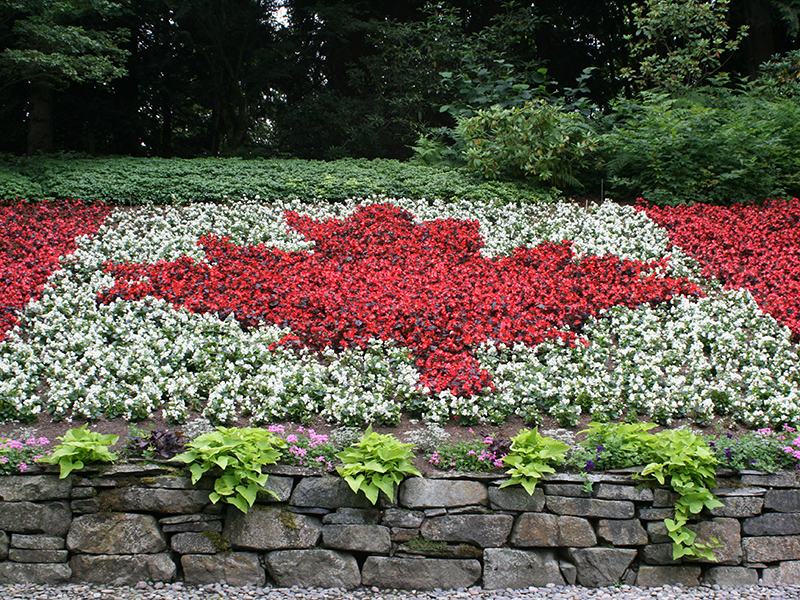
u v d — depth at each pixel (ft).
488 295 24.50
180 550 14.74
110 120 64.03
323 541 14.82
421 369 20.63
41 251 28.48
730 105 43.37
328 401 18.30
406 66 54.24
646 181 37.04
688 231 31.71
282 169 40.93
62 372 19.27
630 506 15.02
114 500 14.74
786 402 18.17
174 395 18.43
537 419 18.02
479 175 38.81
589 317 23.40
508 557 14.85
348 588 14.71
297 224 32.53
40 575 14.60
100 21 54.90
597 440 15.89
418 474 14.90
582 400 18.61
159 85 64.54
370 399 18.25
